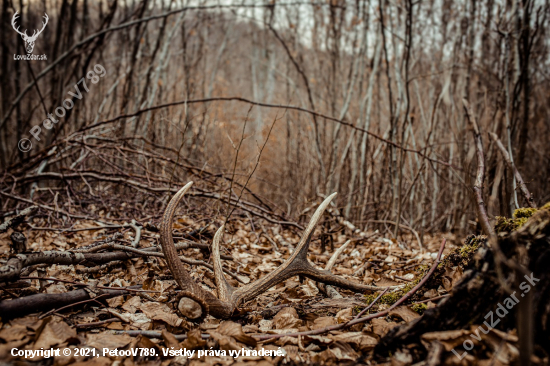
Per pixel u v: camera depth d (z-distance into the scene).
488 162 4.02
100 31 5.07
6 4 5.36
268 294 2.43
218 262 2.01
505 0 4.65
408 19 4.47
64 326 1.60
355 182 5.89
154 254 2.42
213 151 6.58
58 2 7.09
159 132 6.46
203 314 1.62
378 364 1.43
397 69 5.55
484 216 2.24
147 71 6.22
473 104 5.93
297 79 8.34
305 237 2.18
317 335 1.66
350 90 5.96
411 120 5.21
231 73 11.80
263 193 7.56
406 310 1.79
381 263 3.32
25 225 3.78
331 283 2.18
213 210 4.31
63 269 2.41
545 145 6.67
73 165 4.50
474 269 1.49
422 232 4.95
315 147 6.37
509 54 4.59
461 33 5.76
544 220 1.41
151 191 4.26
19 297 1.79
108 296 1.94
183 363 1.50
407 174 5.93
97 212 4.48
